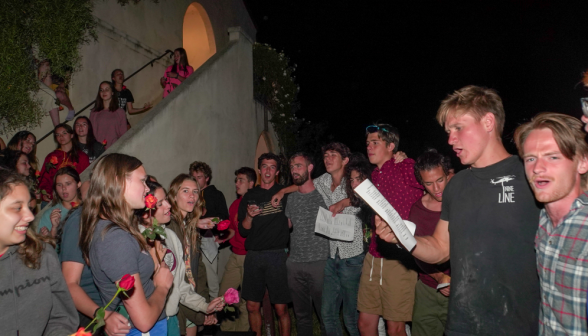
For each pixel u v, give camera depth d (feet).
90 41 23.57
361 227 14.35
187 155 19.79
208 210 17.54
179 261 10.89
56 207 13.58
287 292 16.17
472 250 7.42
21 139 16.12
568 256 5.94
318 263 15.51
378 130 13.80
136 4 27.96
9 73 16.10
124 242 7.55
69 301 7.59
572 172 6.11
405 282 12.88
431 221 11.91
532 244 6.99
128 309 7.55
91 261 7.72
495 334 7.16
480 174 7.59
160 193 10.64
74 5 19.03
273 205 16.02
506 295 7.11
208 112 21.97
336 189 15.48
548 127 6.22
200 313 12.73
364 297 13.62
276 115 34.35
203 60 36.81
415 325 12.26
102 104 21.72
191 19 35.91
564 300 5.99
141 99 28.30
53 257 7.44
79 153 17.89
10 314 6.64
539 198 6.29
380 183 13.79
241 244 18.12
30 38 17.40
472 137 7.54
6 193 6.41
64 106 20.68
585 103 6.10
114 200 7.81
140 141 16.63
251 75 28.60
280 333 16.47
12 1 16.24
